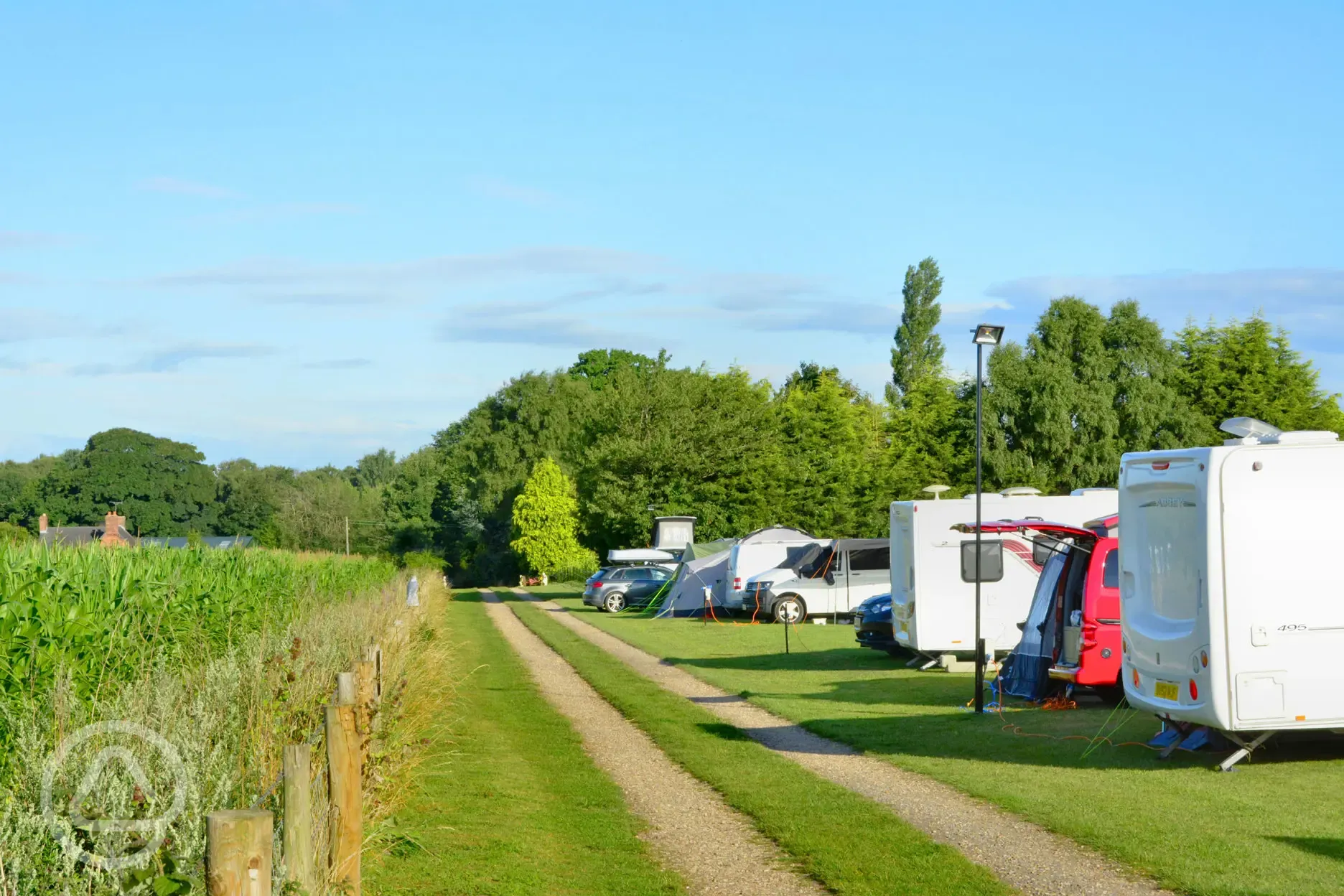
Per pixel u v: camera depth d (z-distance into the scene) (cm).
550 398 8681
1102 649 1361
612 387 6731
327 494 9556
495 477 8419
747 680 1786
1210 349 5141
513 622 3297
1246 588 963
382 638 1327
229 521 10475
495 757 1112
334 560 2684
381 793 809
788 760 1105
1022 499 1862
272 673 787
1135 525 1089
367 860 701
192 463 10912
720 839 806
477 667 1722
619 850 773
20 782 539
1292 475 970
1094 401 4972
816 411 5894
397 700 1045
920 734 1228
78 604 917
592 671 1938
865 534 5038
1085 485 4991
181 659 951
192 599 1170
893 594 1964
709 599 3294
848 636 2595
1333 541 970
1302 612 963
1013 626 1844
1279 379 4981
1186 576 1006
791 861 745
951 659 1869
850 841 780
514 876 696
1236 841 741
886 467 5131
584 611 3919
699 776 1029
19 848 474
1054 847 747
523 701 1557
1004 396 5019
